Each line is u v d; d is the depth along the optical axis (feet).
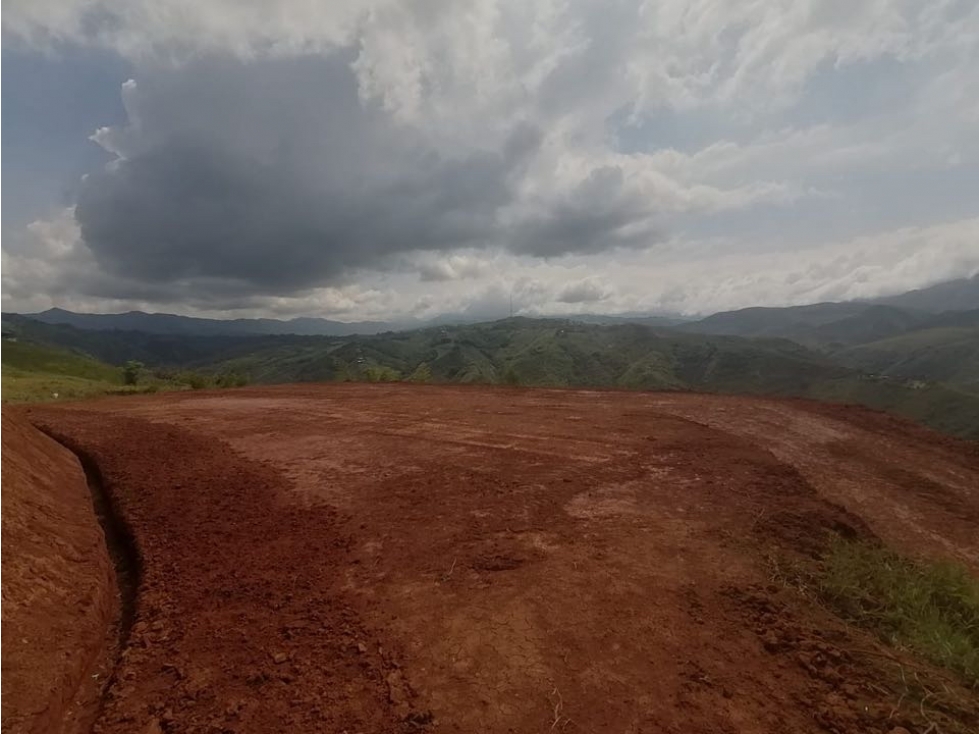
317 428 39.81
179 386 89.86
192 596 16.25
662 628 13.85
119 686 12.32
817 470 26.78
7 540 15.44
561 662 12.64
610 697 11.46
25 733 10.14
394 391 60.39
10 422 26.78
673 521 20.56
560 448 31.50
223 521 21.94
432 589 16.12
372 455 31.48
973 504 23.02
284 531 20.83
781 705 11.25
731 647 13.15
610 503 22.53
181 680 12.42
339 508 23.03
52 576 15.51
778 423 36.19
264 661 13.00
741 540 18.86
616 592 15.57
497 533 19.84
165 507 23.59
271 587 16.61
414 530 20.43
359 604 15.47
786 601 15.19
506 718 10.93
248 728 10.82
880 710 11.00
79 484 27.25
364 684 12.10
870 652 12.92
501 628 13.98
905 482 25.32
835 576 16.81
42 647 12.60
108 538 22.20
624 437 33.50
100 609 15.67
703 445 31.09
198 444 35.12
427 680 12.14
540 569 17.02
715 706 11.20
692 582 16.11
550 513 21.58
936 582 17.15
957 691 11.78
